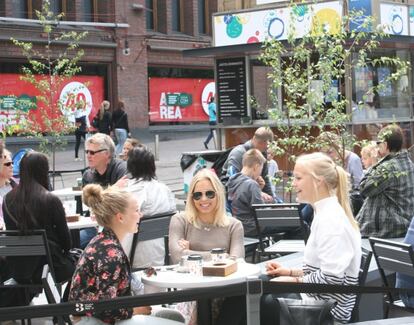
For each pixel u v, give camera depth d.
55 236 6.83
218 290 4.10
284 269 5.48
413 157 14.03
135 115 31.53
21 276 6.71
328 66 8.30
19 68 27.22
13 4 27.42
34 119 15.90
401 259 5.43
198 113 34.66
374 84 13.34
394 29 13.59
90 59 29.64
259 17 14.13
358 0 13.11
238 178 8.91
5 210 6.72
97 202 4.81
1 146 8.20
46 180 6.88
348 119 8.48
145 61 31.84
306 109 8.52
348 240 5.09
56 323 7.02
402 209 7.85
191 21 34.19
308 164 5.22
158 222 7.22
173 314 5.45
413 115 14.34
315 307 4.89
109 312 4.67
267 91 14.30
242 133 14.73
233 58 14.66
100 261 4.69
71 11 29.06
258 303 4.16
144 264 7.18
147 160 7.64
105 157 8.91
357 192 9.16
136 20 31.23
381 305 6.61
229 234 6.25
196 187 6.23
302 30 13.09
